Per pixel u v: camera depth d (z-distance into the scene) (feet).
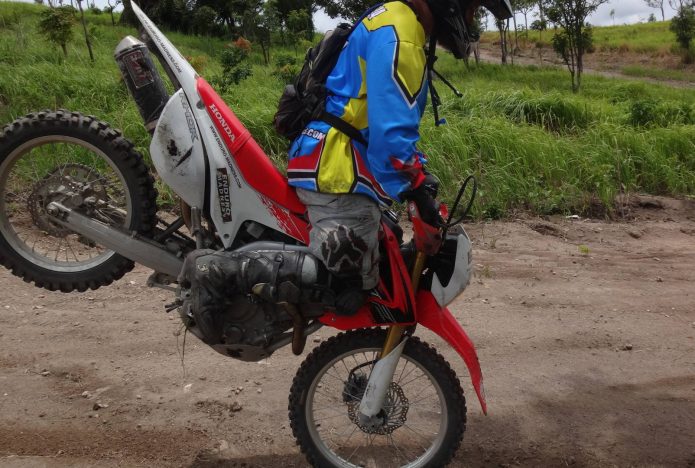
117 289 16.71
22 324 14.52
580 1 74.08
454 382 9.71
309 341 14.83
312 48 9.25
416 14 8.45
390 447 11.26
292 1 120.26
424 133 27.86
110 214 10.23
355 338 9.70
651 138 32.65
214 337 9.21
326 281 9.07
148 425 11.41
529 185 27.43
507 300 17.90
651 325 16.90
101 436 11.03
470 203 9.09
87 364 13.12
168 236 10.18
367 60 8.36
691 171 31.42
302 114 8.95
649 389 13.76
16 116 29.01
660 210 28.09
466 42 8.94
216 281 8.94
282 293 8.87
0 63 37.52
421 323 9.62
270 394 12.55
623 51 137.49
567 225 25.59
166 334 14.53
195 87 9.30
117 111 29.01
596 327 16.56
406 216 22.88
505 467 11.05
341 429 11.72
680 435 12.13
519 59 133.49
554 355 15.01
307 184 8.79
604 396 13.37
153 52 9.84
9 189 13.75
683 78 108.78
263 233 9.48
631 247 23.57
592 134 32.42
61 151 14.16
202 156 9.27
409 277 9.34
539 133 31.01
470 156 28.12
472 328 16.03
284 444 11.19
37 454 10.44
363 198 8.80
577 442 11.80
